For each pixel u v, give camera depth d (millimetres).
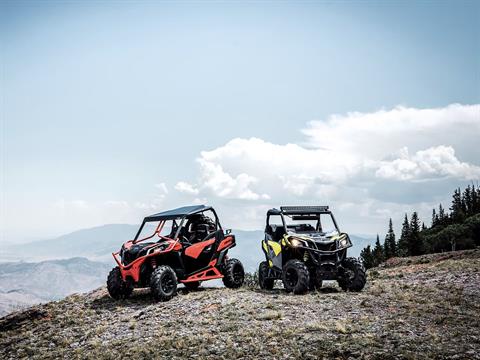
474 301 10523
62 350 9391
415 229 96438
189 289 14641
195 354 7676
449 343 7211
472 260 20219
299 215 14062
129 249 13555
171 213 14852
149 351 8102
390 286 13414
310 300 11109
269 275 14172
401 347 7086
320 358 6965
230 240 15430
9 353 10078
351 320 8984
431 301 10602
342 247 12914
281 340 7926
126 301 13250
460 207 121375
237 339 8180
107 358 8148
